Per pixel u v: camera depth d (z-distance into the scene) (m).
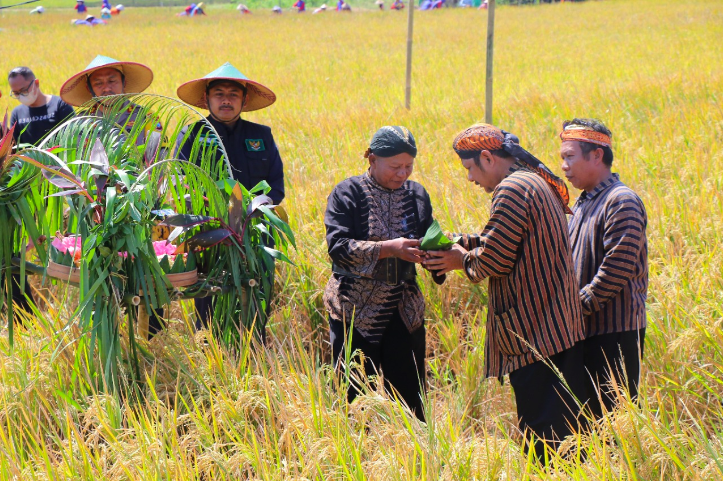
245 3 81.19
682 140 9.16
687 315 4.48
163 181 4.42
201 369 4.18
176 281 4.15
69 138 4.39
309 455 3.38
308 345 5.59
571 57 25.20
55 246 4.14
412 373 4.49
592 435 3.44
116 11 62.00
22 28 46.31
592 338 4.05
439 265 4.03
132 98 4.57
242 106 5.52
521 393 3.79
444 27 41.53
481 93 16.73
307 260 6.00
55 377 4.23
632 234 3.78
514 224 3.54
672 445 3.43
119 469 3.37
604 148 3.98
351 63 25.86
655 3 50.84
